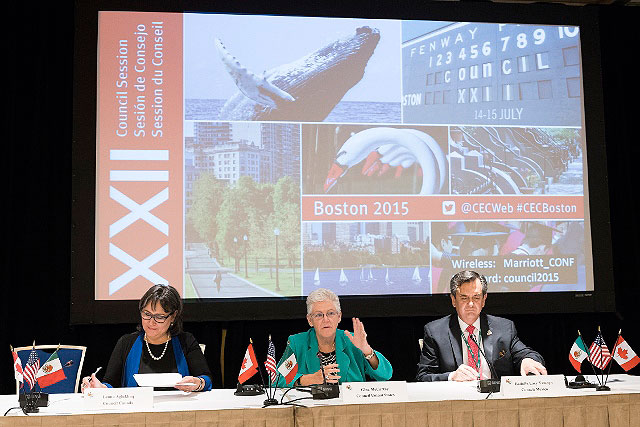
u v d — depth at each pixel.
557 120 4.69
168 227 4.33
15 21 4.45
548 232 4.61
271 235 4.41
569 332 4.81
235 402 2.54
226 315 4.31
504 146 4.63
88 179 4.27
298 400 2.55
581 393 2.60
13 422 2.26
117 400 2.41
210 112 4.43
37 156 4.42
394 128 4.56
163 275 4.30
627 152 4.92
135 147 4.33
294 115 4.50
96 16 4.36
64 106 4.47
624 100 4.95
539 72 4.70
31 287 4.35
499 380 2.80
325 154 4.50
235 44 4.48
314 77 4.54
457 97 4.62
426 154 4.57
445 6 4.67
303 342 3.15
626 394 2.55
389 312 4.43
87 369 4.38
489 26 4.70
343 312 4.39
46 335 4.34
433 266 4.51
